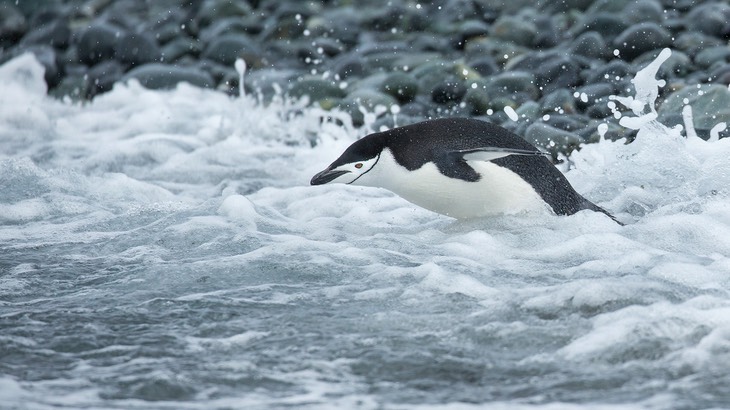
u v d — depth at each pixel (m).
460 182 12.74
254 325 9.95
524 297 10.19
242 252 12.38
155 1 31.30
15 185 15.65
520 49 22.83
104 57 26.25
